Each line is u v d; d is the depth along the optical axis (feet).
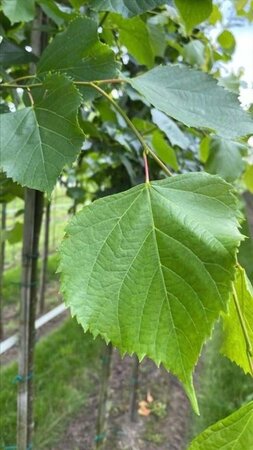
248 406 0.56
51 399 2.91
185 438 2.84
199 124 0.65
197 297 0.47
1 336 3.48
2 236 1.81
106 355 2.19
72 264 0.50
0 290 3.45
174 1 0.79
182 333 0.47
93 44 0.69
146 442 2.78
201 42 1.58
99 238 0.51
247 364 0.60
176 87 0.70
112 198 0.54
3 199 1.29
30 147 0.56
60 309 3.84
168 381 3.34
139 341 0.48
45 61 0.71
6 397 2.80
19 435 1.46
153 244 0.50
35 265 1.41
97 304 0.49
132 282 0.49
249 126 0.67
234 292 0.54
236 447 0.55
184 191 0.54
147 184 0.55
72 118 0.57
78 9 0.86
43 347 3.52
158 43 1.24
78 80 0.70
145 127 1.49
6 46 0.90
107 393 2.22
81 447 2.62
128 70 1.56
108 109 1.30
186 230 0.50
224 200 0.53
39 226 1.39
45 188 0.55
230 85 1.41
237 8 1.29
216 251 0.48
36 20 1.19
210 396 3.06
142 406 3.07
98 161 2.30
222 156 1.07
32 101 0.61
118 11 0.66
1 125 0.58
